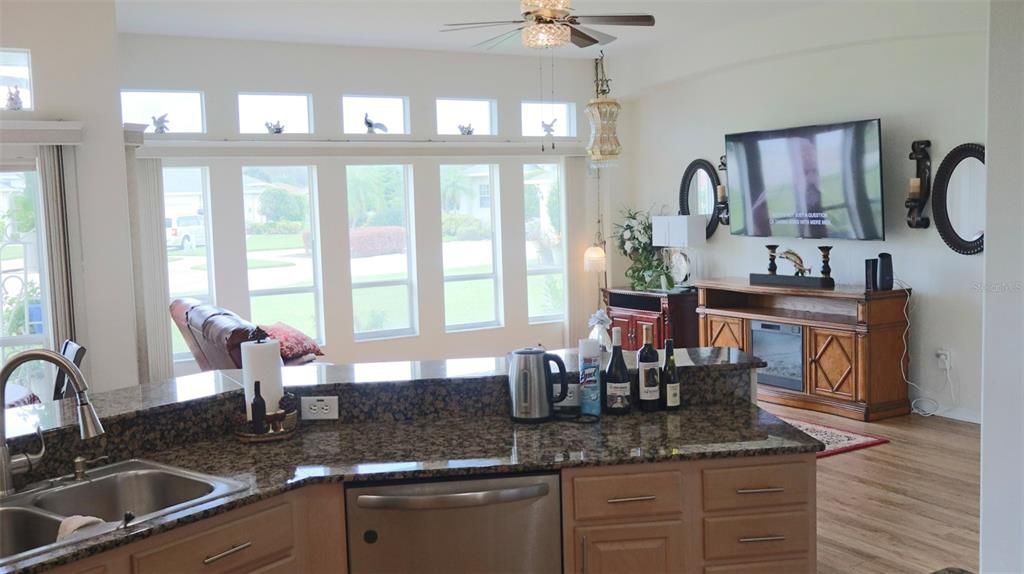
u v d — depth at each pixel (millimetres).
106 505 2330
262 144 7043
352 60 7418
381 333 7852
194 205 6977
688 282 8055
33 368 4965
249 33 6691
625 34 7219
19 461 2223
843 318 6156
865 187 6121
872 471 4746
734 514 2436
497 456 2424
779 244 7156
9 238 4867
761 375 6664
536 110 8391
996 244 1532
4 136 4598
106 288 4984
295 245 7418
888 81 6156
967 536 3799
